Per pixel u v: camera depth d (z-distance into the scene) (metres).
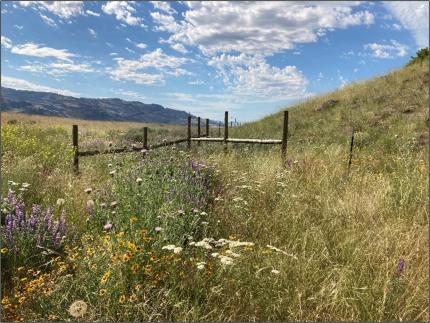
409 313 3.59
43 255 4.18
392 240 4.95
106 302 3.42
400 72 21.72
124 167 7.21
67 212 5.45
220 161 9.00
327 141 14.96
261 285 3.83
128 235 4.13
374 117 16.62
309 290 3.85
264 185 6.87
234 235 5.09
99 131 21.67
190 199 5.82
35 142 10.50
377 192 6.68
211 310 3.54
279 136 17.73
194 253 4.45
